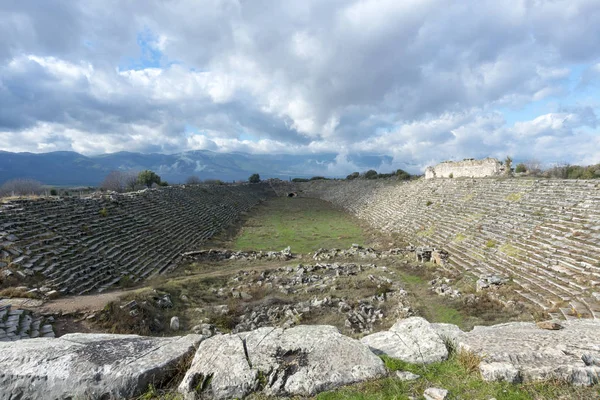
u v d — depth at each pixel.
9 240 18.09
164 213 38.72
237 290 20.84
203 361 4.93
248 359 5.00
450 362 5.11
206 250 31.45
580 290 14.50
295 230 47.84
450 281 20.41
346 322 14.86
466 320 14.45
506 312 14.83
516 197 28.64
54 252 19.19
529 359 4.81
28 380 4.55
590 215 20.09
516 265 19.58
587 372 4.44
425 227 35.03
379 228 44.47
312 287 20.52
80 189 58.28
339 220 57.53
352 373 4.68
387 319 15.36
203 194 60.50
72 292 16.72
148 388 4.58
